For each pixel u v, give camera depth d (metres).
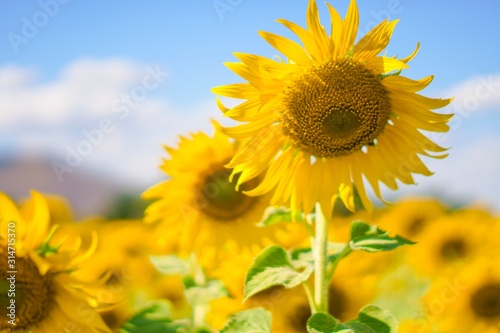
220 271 1.15
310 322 0.87
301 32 0.93
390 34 0.93
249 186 1.21
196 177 1.21
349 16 0.93
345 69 0.94
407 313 1.26
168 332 1.02
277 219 0.98
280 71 0.93
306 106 0.94
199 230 1.21
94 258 1.27
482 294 1.21
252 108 0.94
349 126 0.95
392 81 0.94
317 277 0.93
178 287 1.36
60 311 0.91
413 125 0.96
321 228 0.94
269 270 0.92
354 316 1.16
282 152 0.96
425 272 1.44
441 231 1.45
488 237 1.43
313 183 0.96
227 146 1.21
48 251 0.91
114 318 1.20
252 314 0.93
